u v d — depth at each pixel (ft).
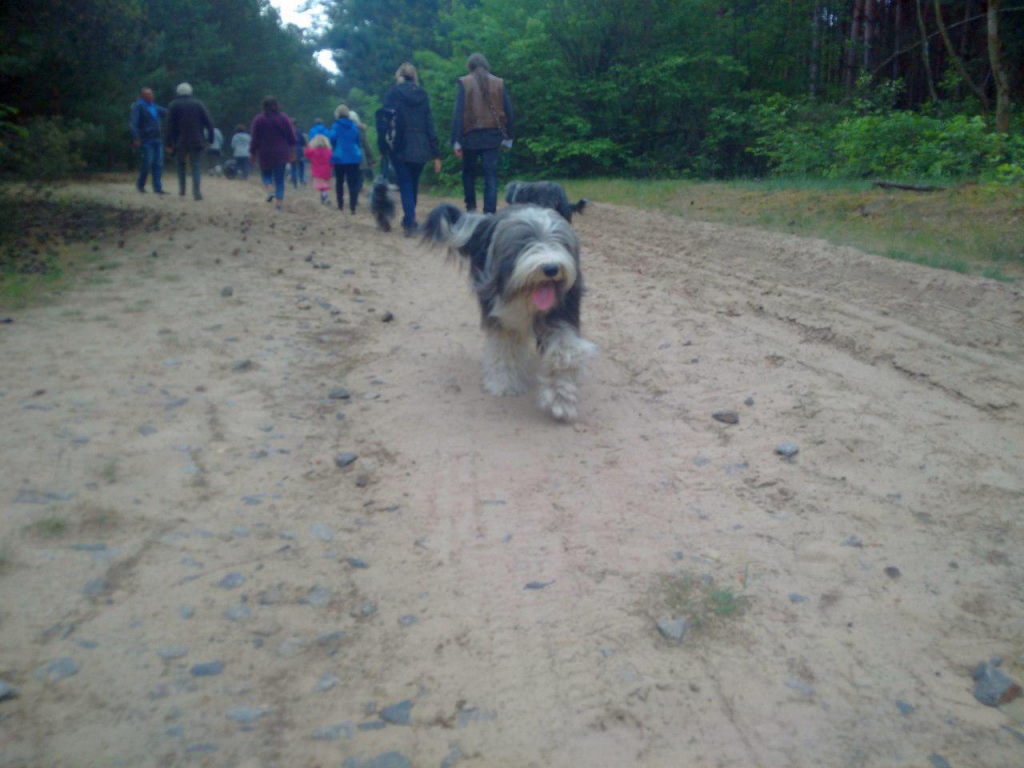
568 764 7.68
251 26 123.24
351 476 13.51
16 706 7.97
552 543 11.51
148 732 7.79
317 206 52.85
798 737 8.02
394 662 9.05
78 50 49.90
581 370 15.92
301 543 11.38
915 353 17.99
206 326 21.04
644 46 69.62
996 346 17.90
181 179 52.70
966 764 7.68
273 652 9.10
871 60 71.15
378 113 37.22
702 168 67.82
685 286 26.45
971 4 64.90
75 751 7.49
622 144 71.77
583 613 9.92
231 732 7.88
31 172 51.03
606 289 27.02
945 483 12.78
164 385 16.72
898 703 8.45
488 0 73.26
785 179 51.85
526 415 16.21
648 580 10.58
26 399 15.53
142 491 12.37
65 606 9.56
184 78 101.35
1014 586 10.28
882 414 15.33
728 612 9.86
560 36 69.46
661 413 16.22
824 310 21.99
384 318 22.67
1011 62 61.77
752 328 21.21
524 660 9.10
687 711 8.36
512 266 14.85
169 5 102.89
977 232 28.14
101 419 14.83
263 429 15.02
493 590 10.41
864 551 11.13
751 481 13.21
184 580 10.27
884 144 47.42
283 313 22.86
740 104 70.03
